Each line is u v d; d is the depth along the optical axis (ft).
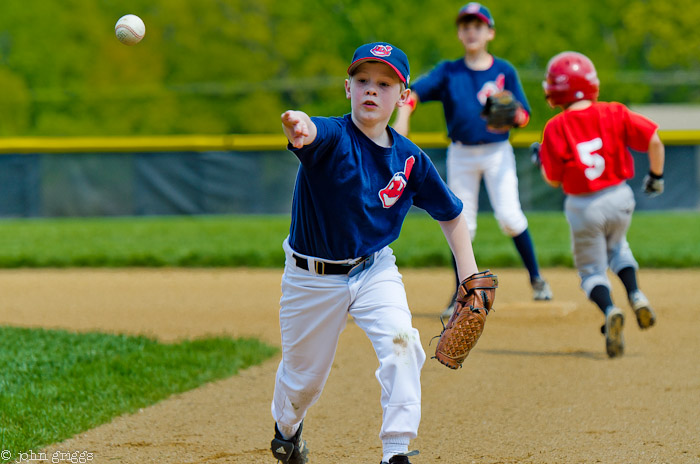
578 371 60.85
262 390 56.54
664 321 79.92
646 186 68.18
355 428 48.73
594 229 66.39
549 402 53.16
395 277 37.09
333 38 434.30
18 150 217.36
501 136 81.97
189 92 423.64
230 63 440.04
